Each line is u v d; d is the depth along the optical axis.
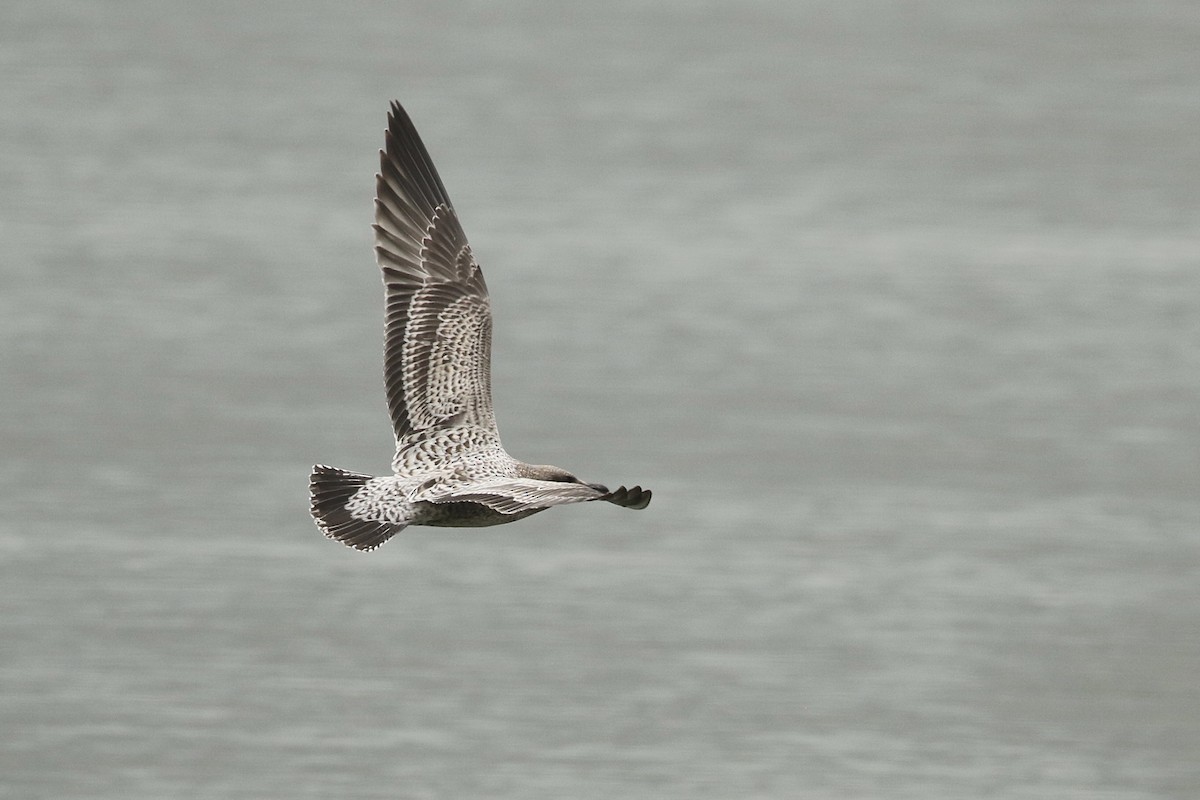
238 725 22.16
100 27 71.81
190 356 36.50
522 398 35.09
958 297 42.69
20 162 52.78
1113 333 39.91
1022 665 24.45
